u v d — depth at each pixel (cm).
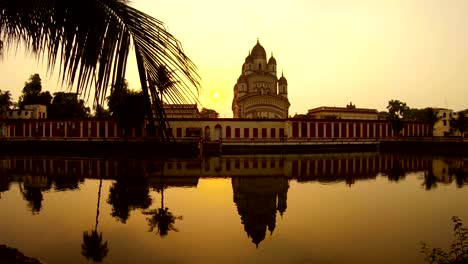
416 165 3572
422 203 1708
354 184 2341
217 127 5703
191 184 2278
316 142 5772
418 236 1162
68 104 6919
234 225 1295
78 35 412
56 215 1423
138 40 414
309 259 963
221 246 1062
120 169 3034
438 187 2209
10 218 1368
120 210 1525
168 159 4038
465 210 1554
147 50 414
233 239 1128
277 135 5916
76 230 1213
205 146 4991
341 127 6141
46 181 2362
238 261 947
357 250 1027
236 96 9312
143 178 2533
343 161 4019
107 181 2373
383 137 6431
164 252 1009
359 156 4756
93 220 1350
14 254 617
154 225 1288
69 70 417
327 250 1030
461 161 3956
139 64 414
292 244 1084
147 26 416
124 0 429
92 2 412
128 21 413
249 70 9238
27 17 452
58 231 1203
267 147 5469
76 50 414
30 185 2194
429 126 6962
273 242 1103
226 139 5703
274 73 9475
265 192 2016
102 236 1148
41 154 4594
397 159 4284
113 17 414
